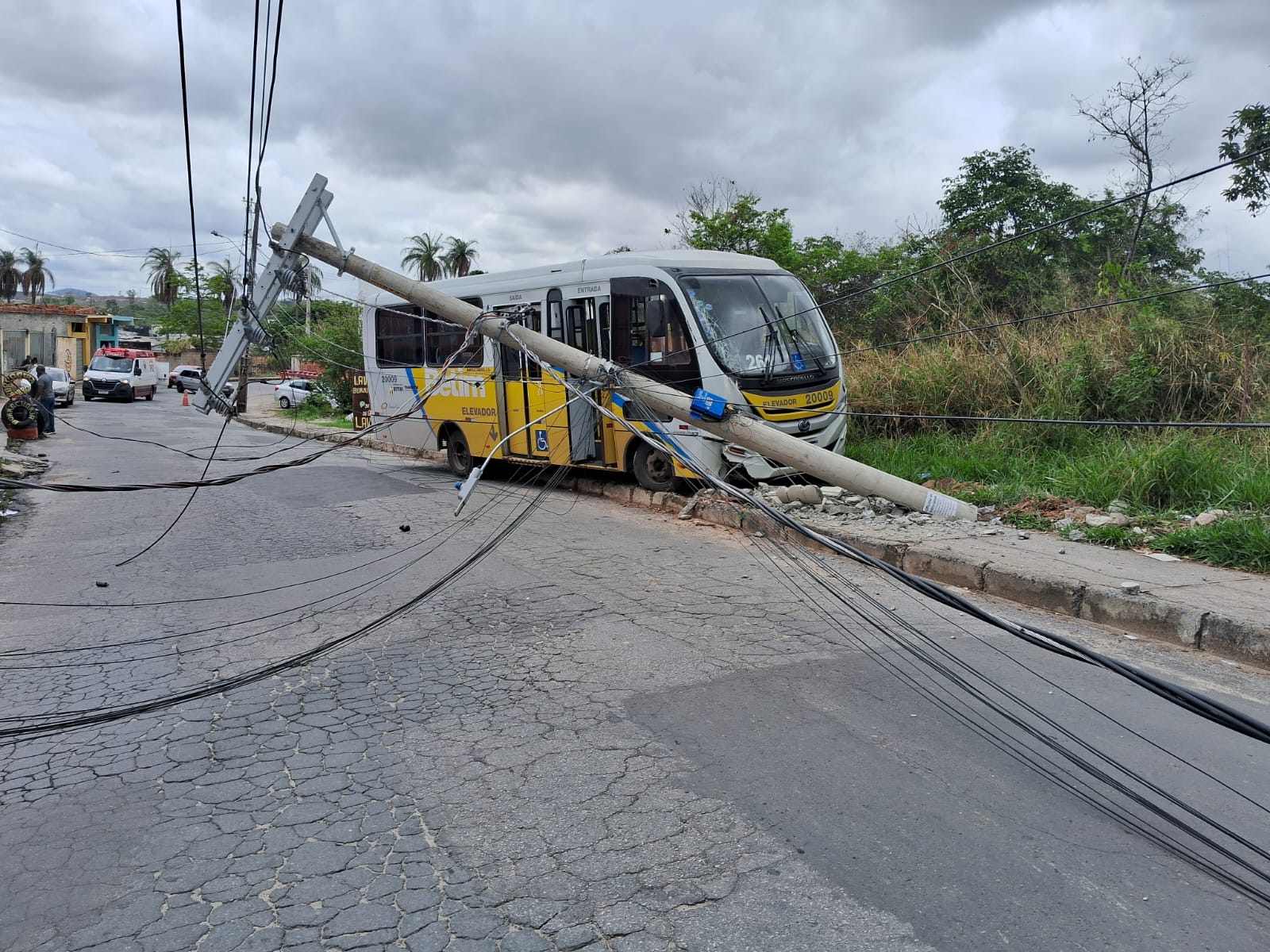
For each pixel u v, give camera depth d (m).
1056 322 12.21
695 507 10.30
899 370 12.36
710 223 20.30
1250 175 12.42
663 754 4.13
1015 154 17.30
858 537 8.33
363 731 4.49
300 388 35.19
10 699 5.07
